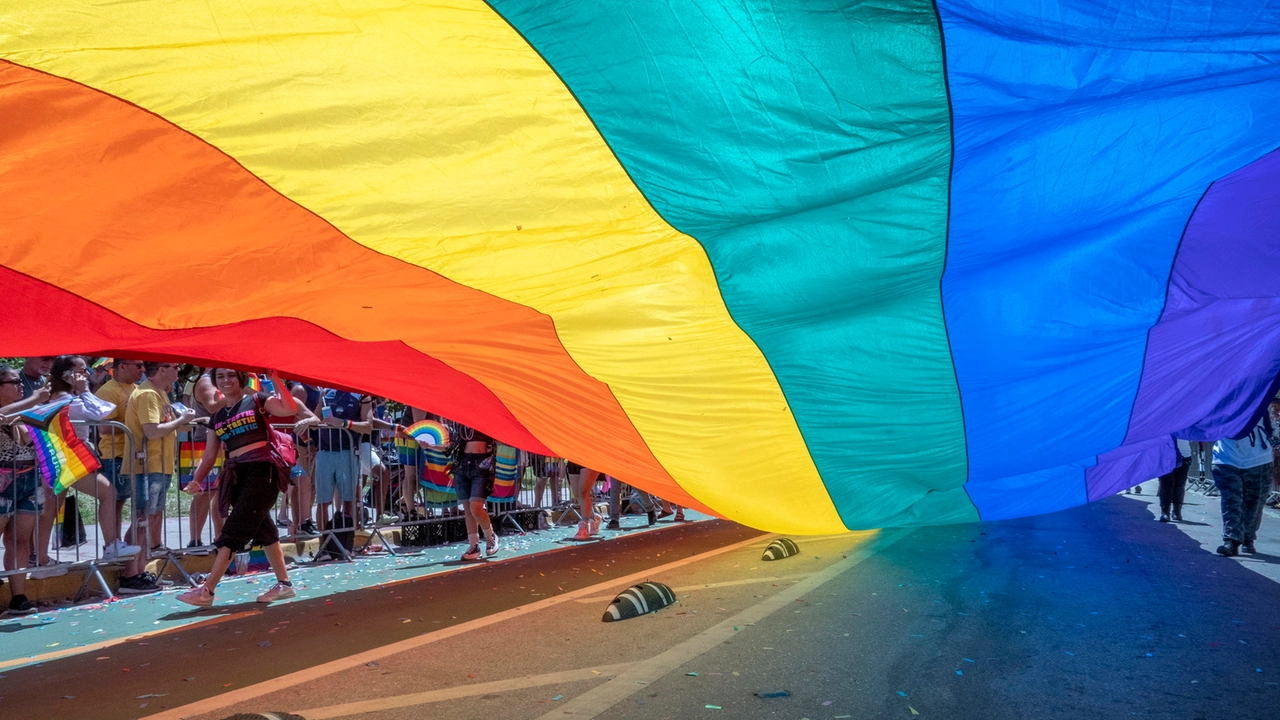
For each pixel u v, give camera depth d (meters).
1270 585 6.97
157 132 3.63
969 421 6.06
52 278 4.57
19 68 3.24
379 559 9.45
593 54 3.41
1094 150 4.01
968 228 4.43
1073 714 3.76
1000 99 3.57
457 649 5.11
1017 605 6.16
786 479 6.71
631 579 7.71
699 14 3.26
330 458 9.48
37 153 3.64
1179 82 3.51
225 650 5.23
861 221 4.38
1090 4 3.07
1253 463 8.68
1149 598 6.42
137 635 5.68
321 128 3.68
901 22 3.25
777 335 5.49
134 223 4.18
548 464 13.31
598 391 6.31
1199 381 6.58
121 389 7.72
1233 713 3.77
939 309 5.20
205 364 6.66
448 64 3.43
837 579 7.38
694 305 5.23
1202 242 4.84
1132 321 5.32
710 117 3.70
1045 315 5.21
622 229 4.44
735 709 3.82
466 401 7.34
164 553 7.76
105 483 7.17
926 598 6.45
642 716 3.74
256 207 4.09
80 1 3.02
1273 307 5.73
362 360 6.54
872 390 5.80
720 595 6.70
